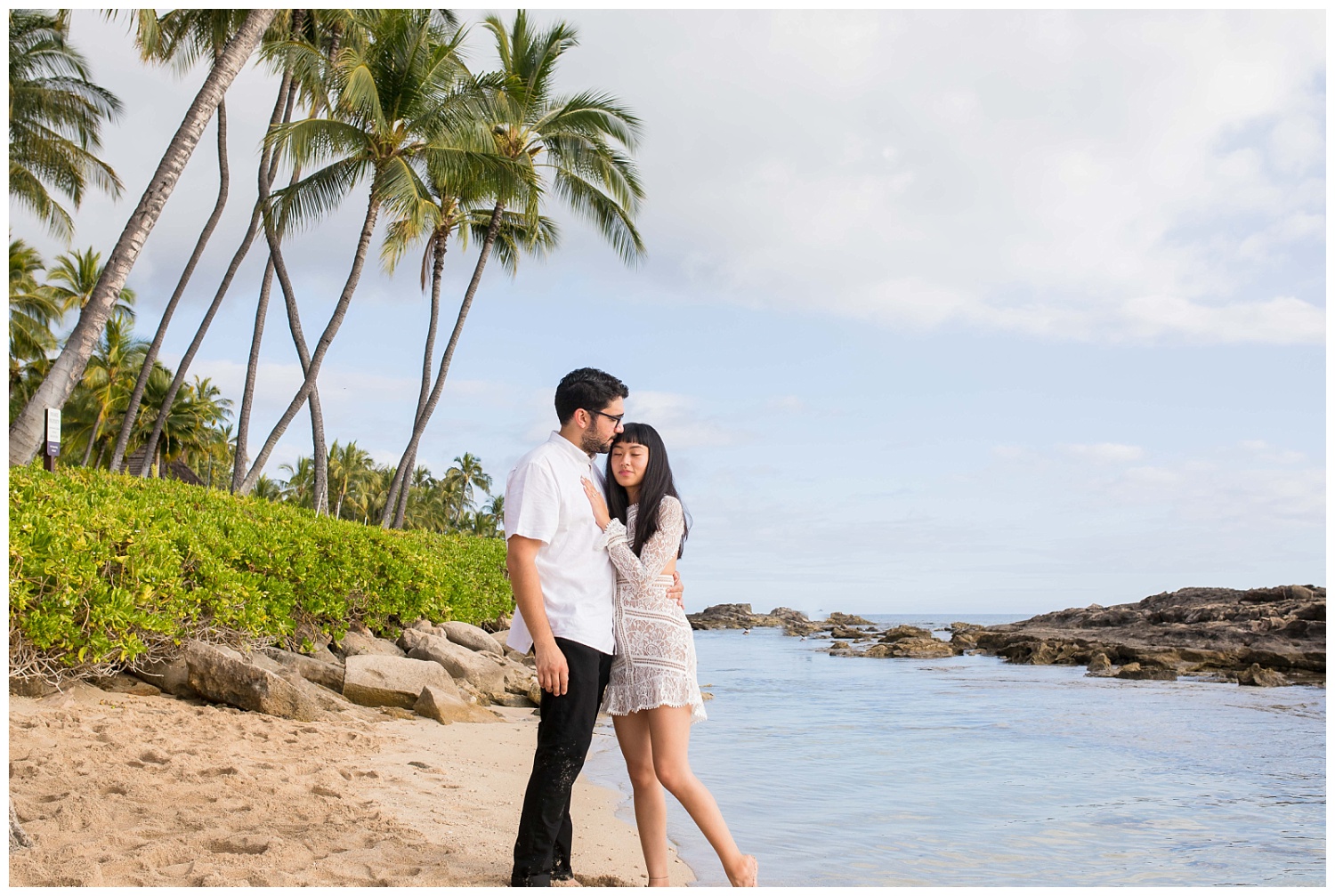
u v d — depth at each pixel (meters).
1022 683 16.75
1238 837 5.25
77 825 3.61
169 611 6.86
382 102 16.73
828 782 6.79
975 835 5.21
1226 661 18.98
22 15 21.70
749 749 8.40
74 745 4.84
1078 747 8.82
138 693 6.64
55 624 5.85
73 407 34.28
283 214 16.64
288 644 8.80
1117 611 32.31
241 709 6.70
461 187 17.84
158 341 17.97
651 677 3.49
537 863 3.37
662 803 3.67
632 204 21.12
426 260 21.72
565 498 3.49
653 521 3.60
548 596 3.48
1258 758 8.27
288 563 8.84
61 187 23.62
